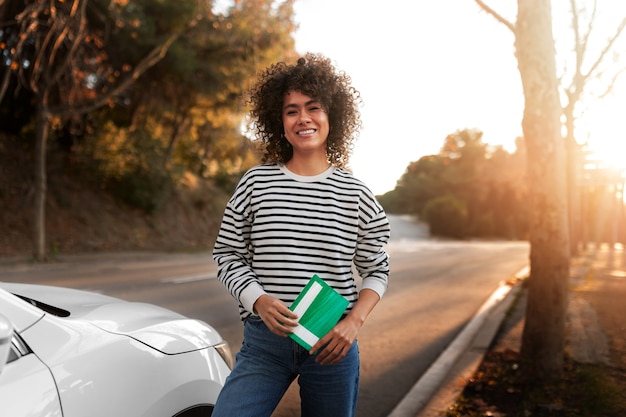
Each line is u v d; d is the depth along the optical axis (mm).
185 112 24547
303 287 1972
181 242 22156
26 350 1689
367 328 7434
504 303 9375
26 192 17828
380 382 5164
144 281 10695
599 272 16172
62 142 20781
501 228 55281
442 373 5293
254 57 21469
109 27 17516
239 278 1974
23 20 13656
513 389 4609
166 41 16984
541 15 4500
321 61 2191
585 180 34219
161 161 21938
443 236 49469
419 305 9305
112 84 20219
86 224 18734
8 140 19297
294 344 1992
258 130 2322
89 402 1746
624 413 4043
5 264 12984
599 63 15602
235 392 1998
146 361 2039
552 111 4531
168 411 2051
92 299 2568
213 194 27719
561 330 4652
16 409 1522
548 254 4625
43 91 14656
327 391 2045
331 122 2225
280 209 1989
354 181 2066
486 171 57000
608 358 5582
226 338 6328
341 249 2016
